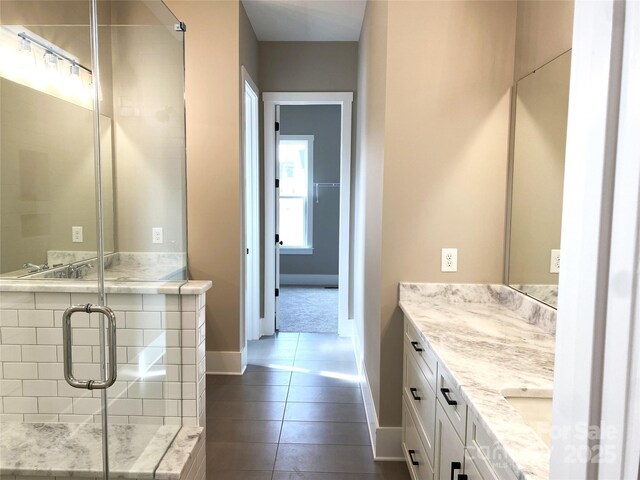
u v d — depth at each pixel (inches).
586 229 17.7
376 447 93.3
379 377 92.7
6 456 68.8
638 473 15.6
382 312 91.6
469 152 88.6
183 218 95.0
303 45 169.3
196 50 129.9
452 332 69.1
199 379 81.2
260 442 99.6
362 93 148.3
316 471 89.1
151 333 77.7
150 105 97.7
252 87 154.4
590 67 17.5
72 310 67.6
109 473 68.8
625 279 15.8
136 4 107.3
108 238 96.3
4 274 74.3
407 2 86.9
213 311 137.0
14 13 78.4
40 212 80.0
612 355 16.4
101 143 96.8
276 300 184.7
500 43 87.0
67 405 70.6
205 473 85.0
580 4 18.3
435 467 63.1
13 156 76.4
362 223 143.6
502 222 89.5
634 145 15.4
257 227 170.9
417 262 90.6
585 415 17.8
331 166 290.0
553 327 67.9
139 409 76.6
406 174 89.3
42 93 81.6
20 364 70.5
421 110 88.2
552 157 70.3
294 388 128.6
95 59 93.5
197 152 132.2
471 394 46.1
